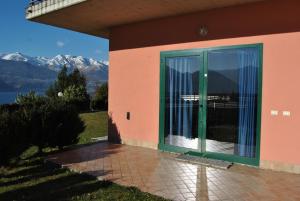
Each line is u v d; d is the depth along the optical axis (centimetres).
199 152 719
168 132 779
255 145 636
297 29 580
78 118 857
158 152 769
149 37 808
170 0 625
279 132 604
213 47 689
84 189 509
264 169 617
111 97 913
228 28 666
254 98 636
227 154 675
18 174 621
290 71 589
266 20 615
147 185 522
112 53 902
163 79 780
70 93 2530
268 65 614
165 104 782
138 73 838
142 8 688
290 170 593
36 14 771
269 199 462
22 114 739
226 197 470
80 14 748
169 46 767
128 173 590
